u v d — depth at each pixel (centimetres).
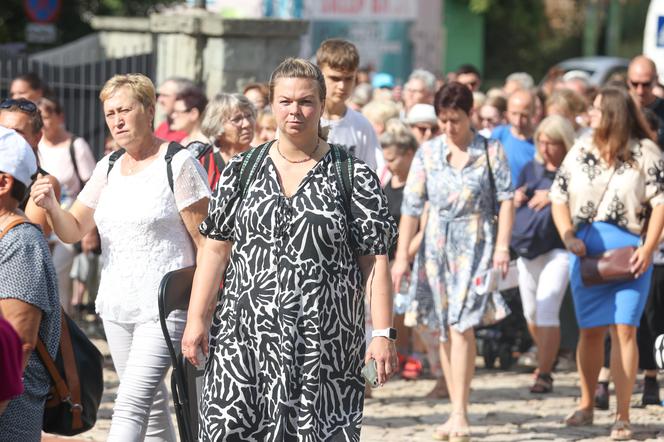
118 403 1372
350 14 5653
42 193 1378
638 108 1823
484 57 9225
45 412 1176
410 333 2478
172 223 1395
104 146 3191
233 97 1716
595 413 2039
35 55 3947
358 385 1173
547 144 2203
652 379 2109
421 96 2777
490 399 2161
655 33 3819
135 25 3791
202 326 1200
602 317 1830
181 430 1278
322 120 1898
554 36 9850
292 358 1139
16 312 1052
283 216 1142
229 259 1220
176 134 2167
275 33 3191
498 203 1834
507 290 2405
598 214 1822
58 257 2320
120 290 1398
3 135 1089
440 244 1827
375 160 1948
